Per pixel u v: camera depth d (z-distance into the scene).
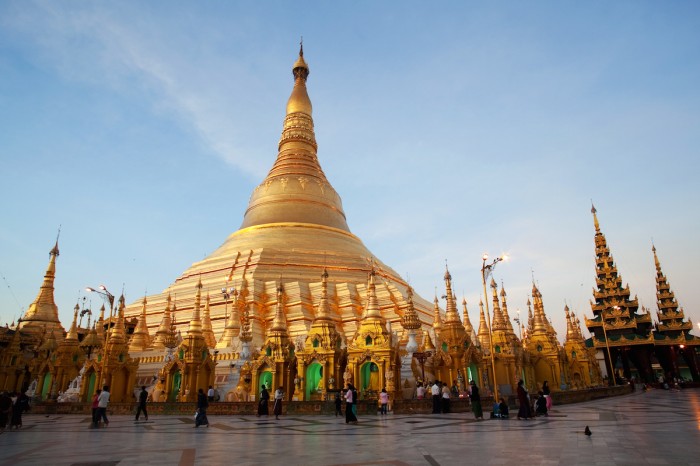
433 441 18.66
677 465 12.99
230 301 60.25
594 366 76.38
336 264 68.44
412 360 42.94
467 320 56.34
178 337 54.41
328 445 17.97
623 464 13.23
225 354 50.00
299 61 97.44
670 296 94.25
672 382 81.12
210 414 35.25
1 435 23.39
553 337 66.38
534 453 15.37
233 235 79.69
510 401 38.72
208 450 17.14
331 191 84.31
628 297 93.38
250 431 23.59
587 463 13.49
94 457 15.89
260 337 55.69
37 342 66.62
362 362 37.97
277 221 76.94
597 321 93.88
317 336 40.00
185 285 69.25
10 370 58.75
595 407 38.78
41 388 53.16
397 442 18.50
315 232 75.62
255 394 40.31
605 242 99.12
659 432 20.59
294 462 14.43
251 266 66.44
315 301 60.84
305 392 39.12
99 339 52.47
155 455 16.17
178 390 42.97
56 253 75.50
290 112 92.38
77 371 53.50
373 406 33.19
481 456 14.96
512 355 50.00
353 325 58.12
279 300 44.03
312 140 90.69
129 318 68.75
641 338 87.00
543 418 29.20
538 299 65.75
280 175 83.75
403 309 58.31
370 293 40.66
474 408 29.28
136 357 54.53
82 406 40.31
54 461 15.16
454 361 42.81
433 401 33.69
